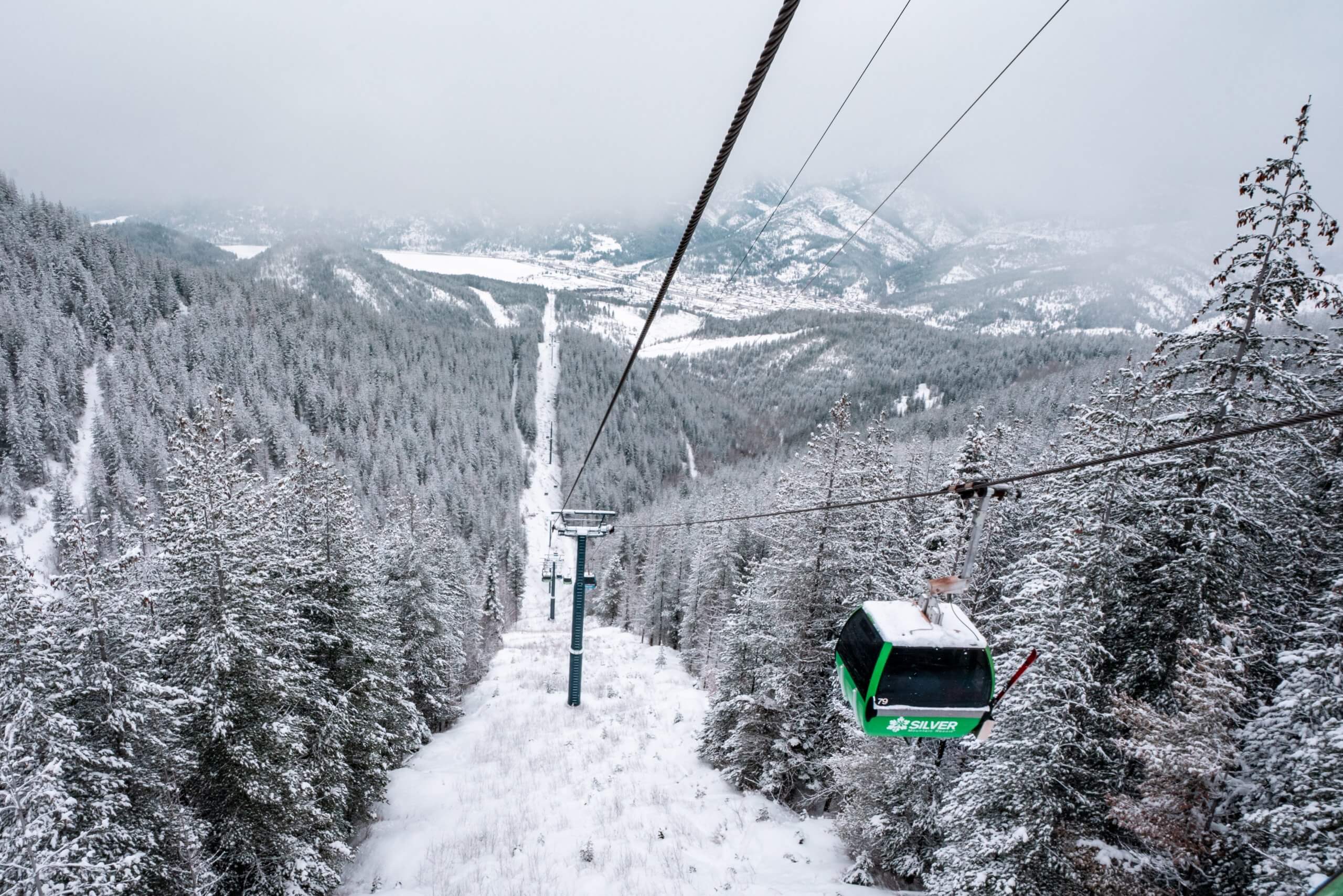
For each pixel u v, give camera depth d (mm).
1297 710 11539
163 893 13516
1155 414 16906
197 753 15328
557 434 190750
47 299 127000
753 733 24156
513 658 55031
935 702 6980
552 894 17812
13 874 10391
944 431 131250
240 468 17203
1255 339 13219
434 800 24891
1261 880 10938
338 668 21641
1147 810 12570
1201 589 13844
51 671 12039
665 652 57031
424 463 137375
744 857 19453
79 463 100562
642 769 26469
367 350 190625
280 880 16422
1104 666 15320
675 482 171375
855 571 23109
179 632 14047
